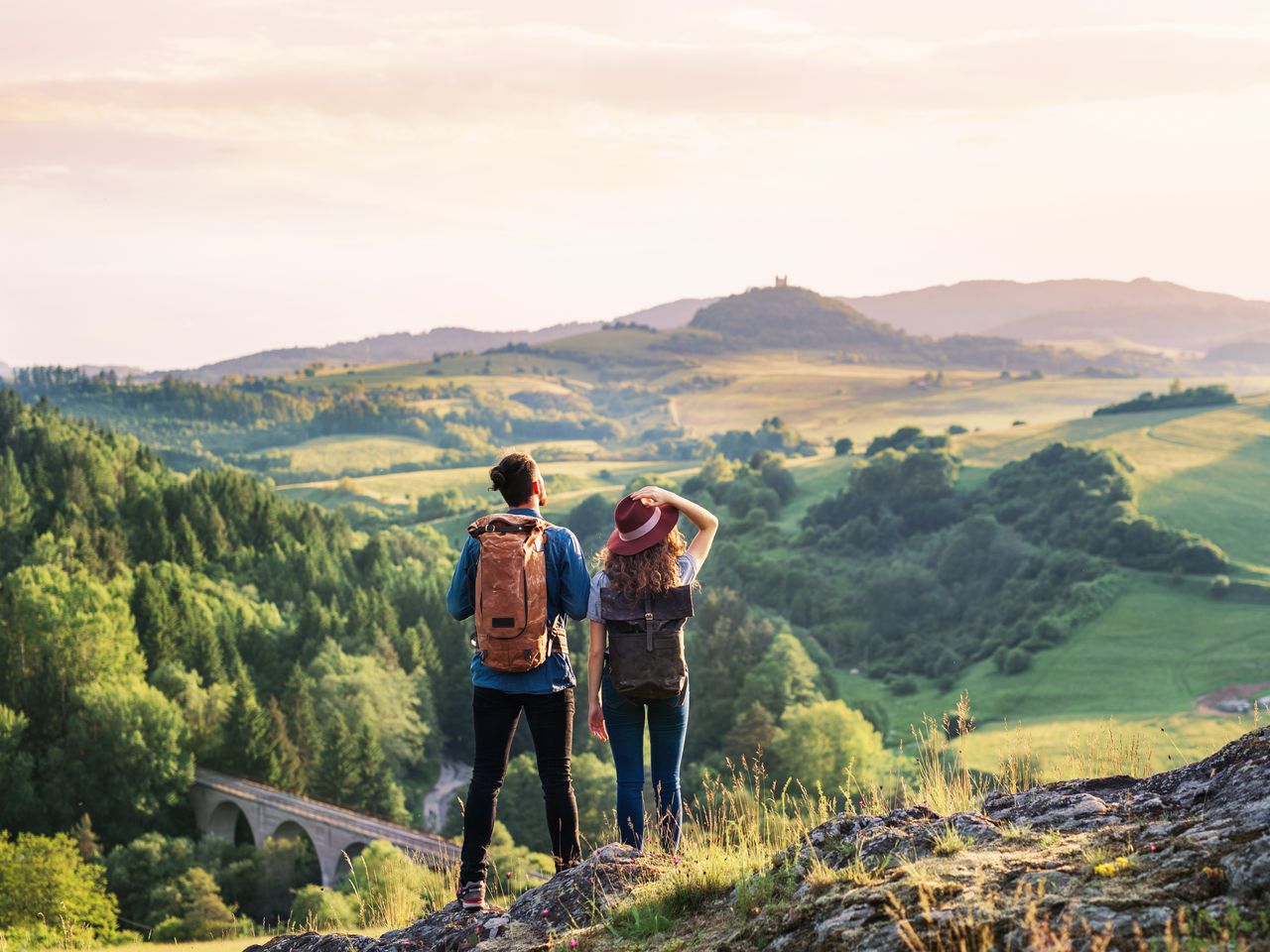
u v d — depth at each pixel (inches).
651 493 207.3
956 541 5369.1
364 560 5236.2
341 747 2898.6
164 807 2785.4
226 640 3754.9
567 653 202.7
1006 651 4148.6
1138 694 3585.1
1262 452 6397.6
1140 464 6230.3
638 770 207.2
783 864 167.0
